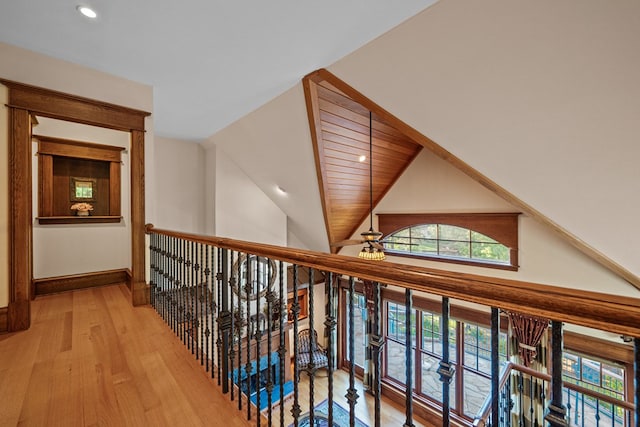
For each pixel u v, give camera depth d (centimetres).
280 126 323
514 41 155
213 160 457
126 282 353
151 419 132
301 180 395
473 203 387
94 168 366
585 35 138
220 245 156
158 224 430
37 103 221
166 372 169
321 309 619
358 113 312
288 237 599
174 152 448
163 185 436
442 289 68
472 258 398
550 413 54
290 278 563
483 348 385
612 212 192
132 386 155
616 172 170
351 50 210
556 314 53
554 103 163
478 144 206
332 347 96
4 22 184
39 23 185
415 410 433
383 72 210
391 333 484
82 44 208
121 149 366
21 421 126
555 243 319
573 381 317
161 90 278
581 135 166
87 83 241
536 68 157
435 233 438
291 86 267
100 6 169
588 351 301
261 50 212
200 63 233
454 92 191
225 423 131
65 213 345
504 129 189
